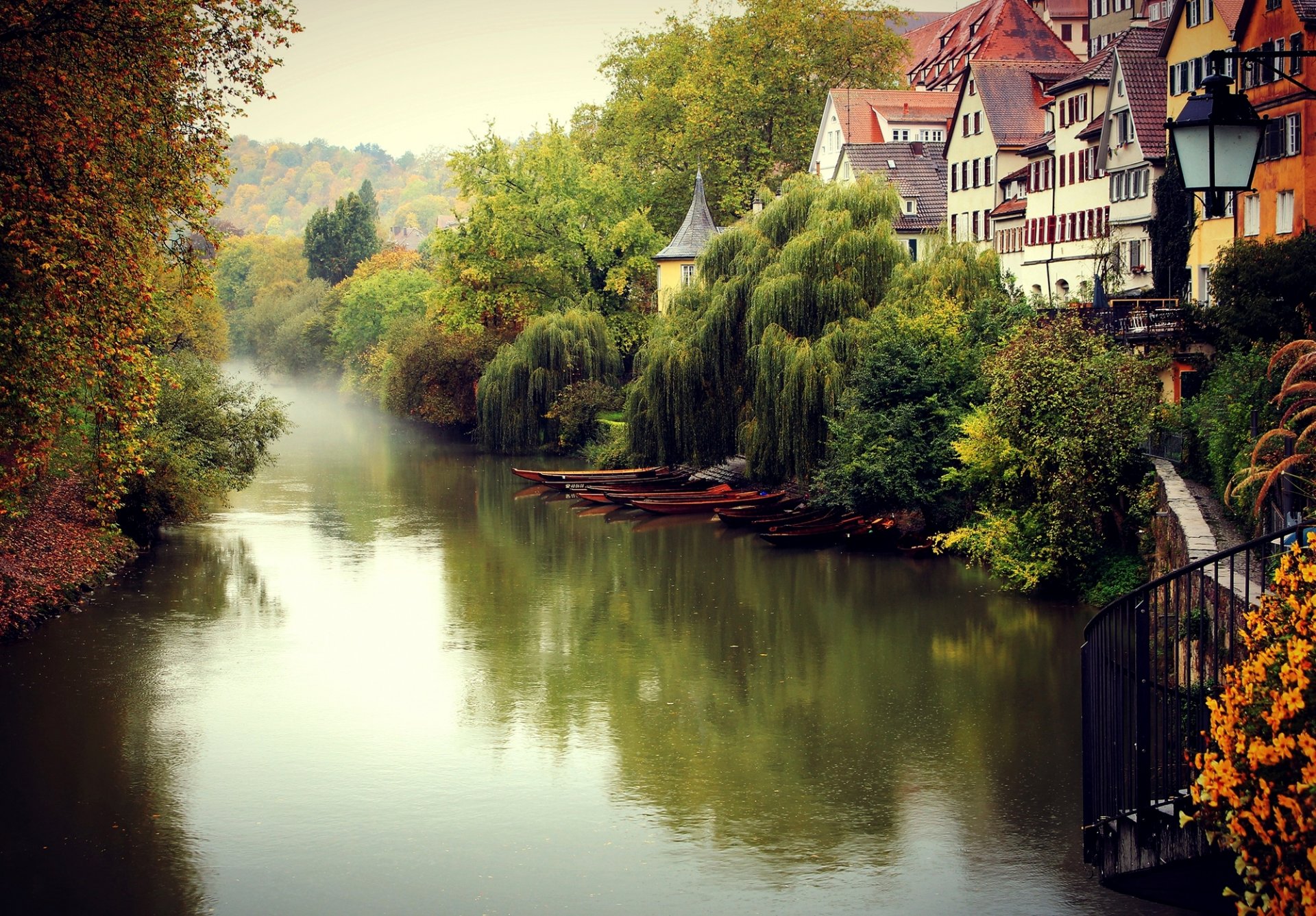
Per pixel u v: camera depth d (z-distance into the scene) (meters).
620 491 55.00
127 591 35.75
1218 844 11.09
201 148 22.78
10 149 19.58
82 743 23.38
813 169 90.56
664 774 21.98
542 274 80.00
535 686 27.09
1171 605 22.69
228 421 44.69
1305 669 9.09
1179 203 48.59
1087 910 16.84
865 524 42.34
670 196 91.06
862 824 19.78
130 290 21.45
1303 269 33.44
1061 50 86.12
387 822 20.03
